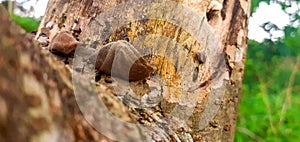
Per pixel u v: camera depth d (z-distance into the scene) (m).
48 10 0.94
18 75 0.57
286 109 1.92
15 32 0.61
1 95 0.52
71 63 0.81
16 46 0.59
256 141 1.91
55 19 0.92
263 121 1.88
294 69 2.15
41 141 0.56
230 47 0.93
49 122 0.60
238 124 1.89
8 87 0.54
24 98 0.57
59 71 0.64
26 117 0.56
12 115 0.53
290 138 1.78
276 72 2.30
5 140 0.50
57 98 0.63
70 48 0.82
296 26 2.25
